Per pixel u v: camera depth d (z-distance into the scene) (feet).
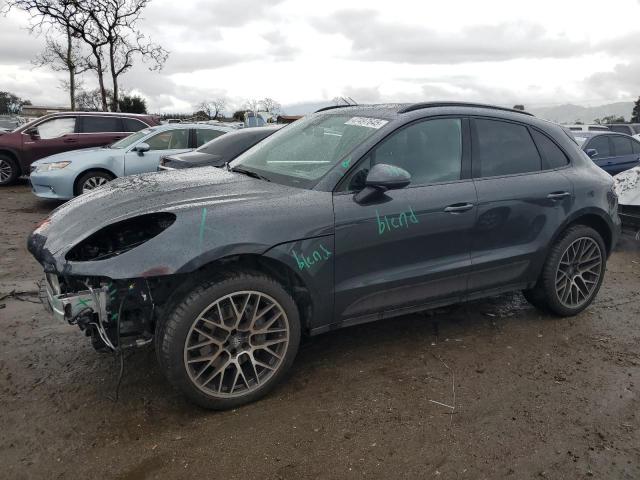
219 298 9.37
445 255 11.79
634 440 9.20
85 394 10.32
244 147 23.89
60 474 8.14
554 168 13.64
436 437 9.16
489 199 12.13
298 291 10.43
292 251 9.86
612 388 10.87
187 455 8.62
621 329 13.88
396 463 8.50
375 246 10.78
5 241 22.09
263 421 9.56
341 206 10.43
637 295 16.62
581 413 9.95
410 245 11.21
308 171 11.29
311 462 8.49
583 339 13.19
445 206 11.48
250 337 9.88
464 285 12.31
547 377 11.26
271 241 9.61
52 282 9.60
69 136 38.22
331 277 10.43
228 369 9.99
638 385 11.01
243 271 9.65
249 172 12.33
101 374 11.09
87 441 8.91
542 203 12.98
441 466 8.45
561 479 8.21
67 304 9.09
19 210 30.09
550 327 13.85
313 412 9.86
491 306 15.25
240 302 9.75
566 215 13.42
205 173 12.60
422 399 10.33
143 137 31.19
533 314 14.71
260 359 10.29
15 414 9.61
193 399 9.52
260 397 10.21
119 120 39.58
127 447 8.79
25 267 18.37
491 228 12.27
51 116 38.40
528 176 12.98
